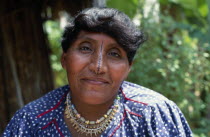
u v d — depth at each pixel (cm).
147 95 143
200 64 421
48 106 144
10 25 268
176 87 393
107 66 127
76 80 129
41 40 280
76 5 245
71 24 131
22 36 271
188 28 388
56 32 519
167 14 402
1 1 262
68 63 131
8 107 270
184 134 140
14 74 268
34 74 274
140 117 137
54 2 268
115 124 137
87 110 136
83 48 128
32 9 273
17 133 141
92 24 124
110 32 125
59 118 141
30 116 141
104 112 137
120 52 128
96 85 127
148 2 422
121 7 311
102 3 224
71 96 142
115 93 133
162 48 420
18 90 269
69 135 138
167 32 422
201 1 342
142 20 396
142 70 391
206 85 438
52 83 287
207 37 375
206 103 470
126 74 133
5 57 267
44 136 139
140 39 133
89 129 137
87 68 127
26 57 273
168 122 137
